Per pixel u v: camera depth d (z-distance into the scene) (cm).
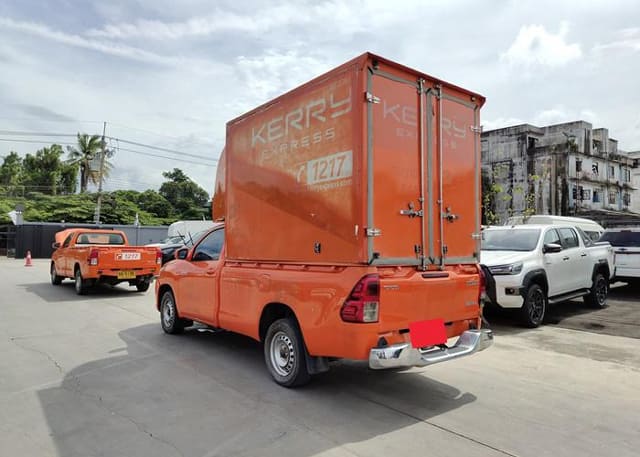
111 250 1249
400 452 359
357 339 420
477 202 538
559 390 511
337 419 424
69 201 4456
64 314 973
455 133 514
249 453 357
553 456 356
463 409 452
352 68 441
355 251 429
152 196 5488
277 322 515
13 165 5938
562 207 3534
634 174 4441
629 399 484
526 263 831
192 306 694
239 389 506
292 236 505
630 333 798
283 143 524
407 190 461
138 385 519
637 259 1205
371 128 434
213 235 694
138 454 356
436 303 479
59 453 358
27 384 521
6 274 1877
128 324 869
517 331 813
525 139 3681
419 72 472
